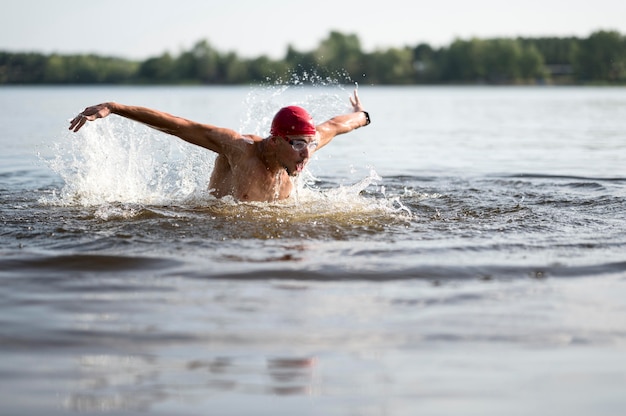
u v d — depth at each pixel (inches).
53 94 1699.1
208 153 344.8
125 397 115.3
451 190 337.4
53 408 111.3
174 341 138.6
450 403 114.7
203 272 185.0
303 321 150.3
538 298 166.4
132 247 209.2
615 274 186.1
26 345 135.8
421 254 204.4
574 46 2719.0
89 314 153.0
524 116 960.9
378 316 153.9
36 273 183.3
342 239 223.8
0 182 359.9
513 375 125.0
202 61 3341.5
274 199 280.4
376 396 117.0
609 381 122.6
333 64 3289.9
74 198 291.0
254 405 113.3
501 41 3218.5
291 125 264.4
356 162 474.9
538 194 318.3
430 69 3368.6
